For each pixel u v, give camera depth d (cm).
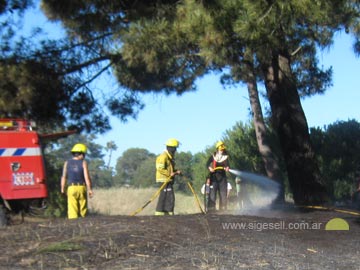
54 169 1656
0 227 927
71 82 1627
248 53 1176
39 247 734
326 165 2342
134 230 866
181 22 1239
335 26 1255
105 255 705
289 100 1580
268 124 2402
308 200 1562
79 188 1125
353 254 837
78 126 1688
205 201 1401
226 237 873
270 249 812
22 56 1532
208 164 1420
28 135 1054
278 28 1169
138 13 1382
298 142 1569
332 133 2470
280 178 2003
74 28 1529
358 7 1176
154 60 1314
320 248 865
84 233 833
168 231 879
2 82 1461
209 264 690
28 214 1084
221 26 1123
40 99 1526
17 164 1037
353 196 1702
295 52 1644
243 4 1120
